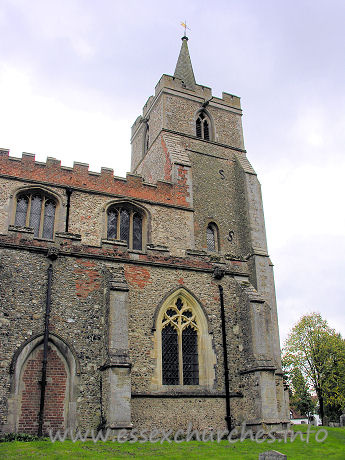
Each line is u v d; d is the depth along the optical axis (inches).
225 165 1266.0
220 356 777.6
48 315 670.5
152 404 690.8
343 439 685.9
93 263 737.6
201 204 1172.5
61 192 956.6
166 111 1259.2
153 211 1044.5
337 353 1617.9
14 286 668.7
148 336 732.0
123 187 1029.8
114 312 669.3
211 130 1315.2
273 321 1072.2
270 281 1125.7
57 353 662.5
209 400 737.0
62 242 724.7
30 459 474.0
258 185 1231.5
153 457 518.0
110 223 1002.7
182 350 764.0
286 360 1710.1
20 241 697.6
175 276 796.6
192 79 1441.9
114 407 617.6
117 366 635.5
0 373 614.5
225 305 819.4
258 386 734.5
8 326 644.1
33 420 617.0
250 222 1168.8
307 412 1861.5
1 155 927.0
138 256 776.3
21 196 930.1
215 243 1158.3
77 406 640.4
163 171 1197.7
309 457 550.6
